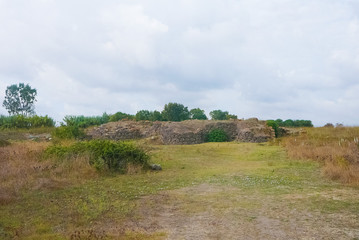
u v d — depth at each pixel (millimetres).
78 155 10430
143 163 10891
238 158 14094
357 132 18438
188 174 9961
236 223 5129
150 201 6609
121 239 4441
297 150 13703
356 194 7039
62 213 5711
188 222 5234
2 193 6668
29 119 30359
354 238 4445
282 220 5246
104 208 6016
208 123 24078
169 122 24828
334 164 10266
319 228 4855
